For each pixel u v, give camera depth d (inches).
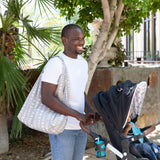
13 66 132.3
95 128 189.0
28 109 78.9
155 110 217.5
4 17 160.1
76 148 85.5
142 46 799.1
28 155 158.1
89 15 200.7
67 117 75.4
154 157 87.1
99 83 185.9
